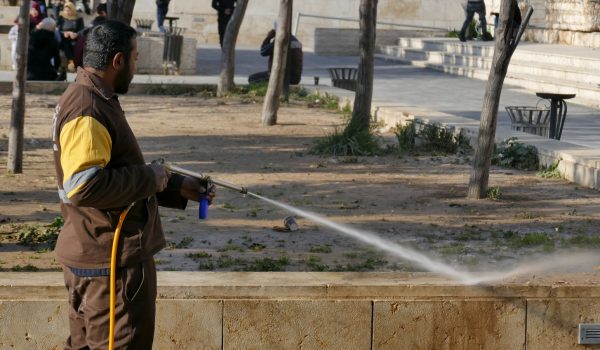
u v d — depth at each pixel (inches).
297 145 623.2
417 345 254.1
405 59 1353.3
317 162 557.9
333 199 450.0
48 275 252.7
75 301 188.9
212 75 1100.5
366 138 593.0
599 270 280.1
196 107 825.5
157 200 197.8
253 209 419.8
